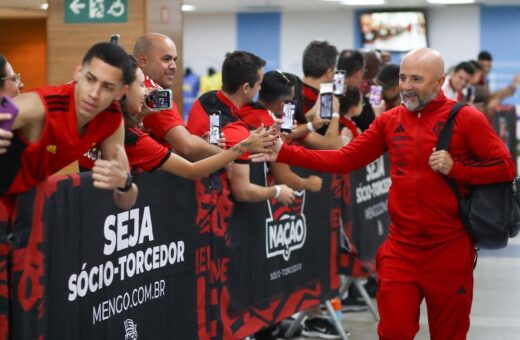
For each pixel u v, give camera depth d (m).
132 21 5.45
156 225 3.63
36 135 2.79
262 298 4.70
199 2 16.36
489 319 6.41
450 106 3.90
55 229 2.95
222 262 4.25
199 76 18.91
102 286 3.24
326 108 5.20
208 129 4.57
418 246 3.91
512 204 3.86
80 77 2.82
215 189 4.14
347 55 6.37
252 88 4.58
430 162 3.83
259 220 4.64
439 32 17.86
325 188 5.57
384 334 3.94
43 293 2.88
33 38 11.88
